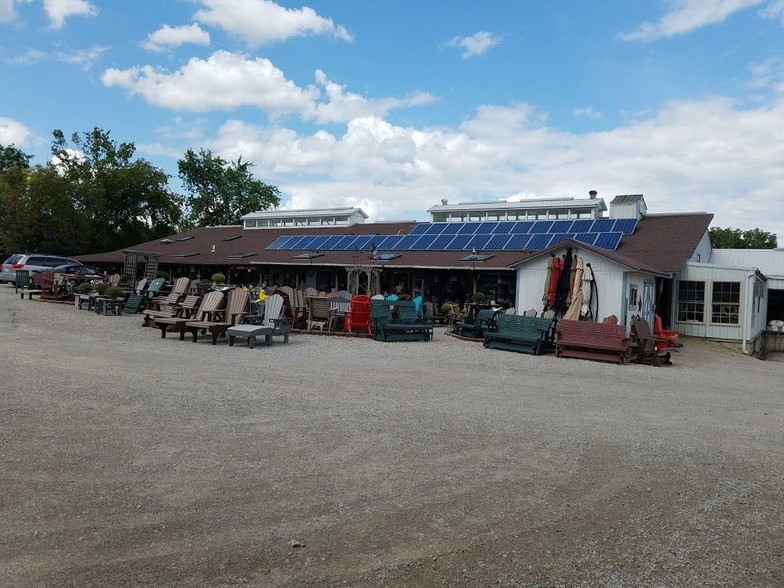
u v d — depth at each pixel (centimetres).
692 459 650
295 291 1986
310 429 702
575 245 1952
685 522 483
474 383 1096
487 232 2962
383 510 480
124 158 5594
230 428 694
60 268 3353
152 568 379
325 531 440
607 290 1909
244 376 1038
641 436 741
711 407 982
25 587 352
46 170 4669
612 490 546
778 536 464
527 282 2066
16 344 1316
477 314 1923
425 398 925
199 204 6225
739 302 2291
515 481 556
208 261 3269
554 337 1680
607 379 1244
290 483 529
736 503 528
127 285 2594
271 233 3825
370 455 614
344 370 1165
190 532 430
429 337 1806
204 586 362
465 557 410
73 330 1639
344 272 3016
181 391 880
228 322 1636
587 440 707
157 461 573
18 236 4369
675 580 392
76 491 494
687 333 2381
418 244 2938
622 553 426
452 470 579
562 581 385
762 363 1883
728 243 6756
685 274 2383
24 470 537
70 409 752
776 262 3058
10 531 421
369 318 1817
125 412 748
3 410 734
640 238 2592
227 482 526
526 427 757
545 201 3269
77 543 407
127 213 5575
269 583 368
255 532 434
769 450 706
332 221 3906
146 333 1652
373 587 368
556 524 468
